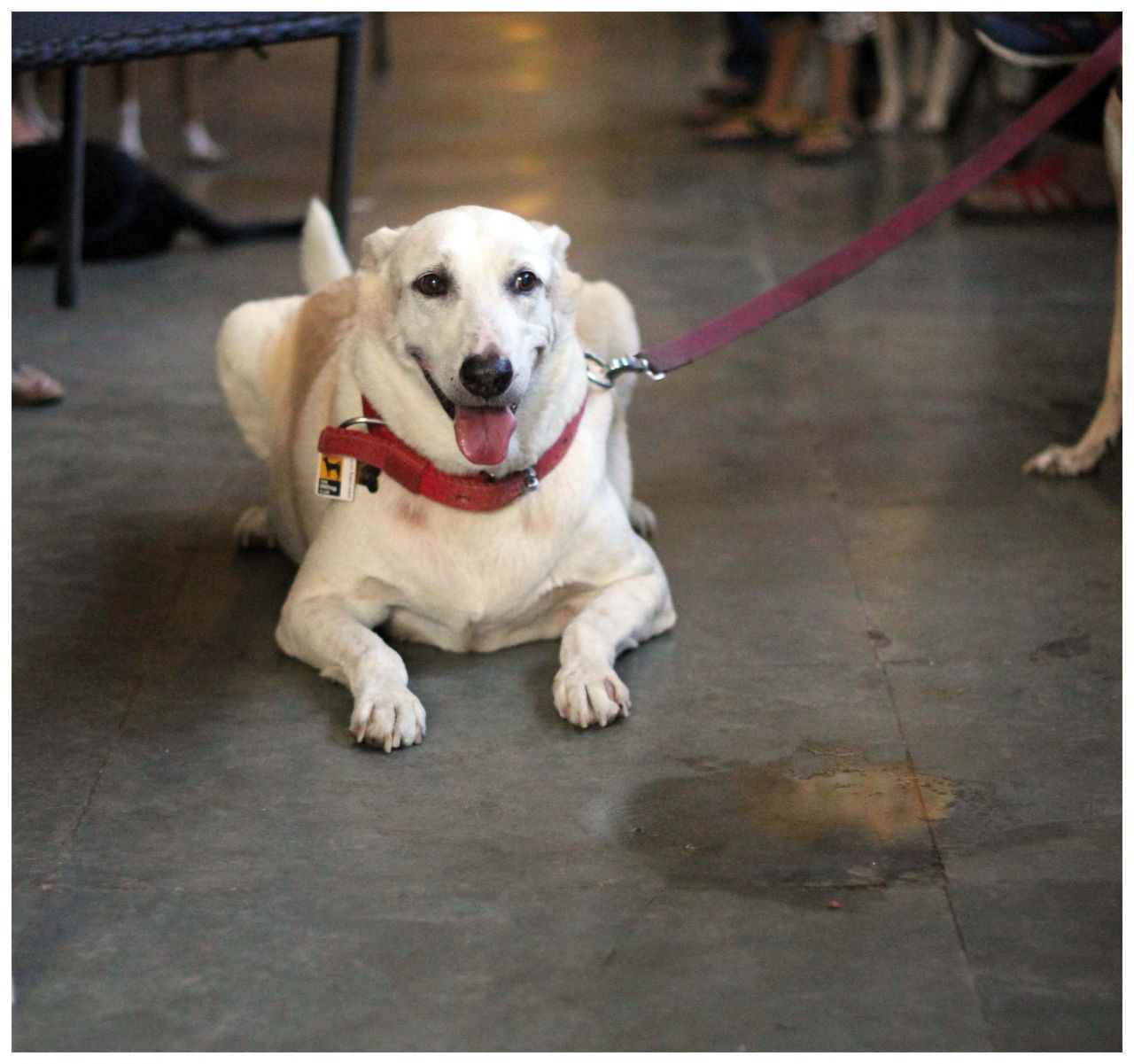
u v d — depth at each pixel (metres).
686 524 3.11
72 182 4.65
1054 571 2.81
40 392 3.87
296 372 2.84
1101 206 5.65
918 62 7.59
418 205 5.96
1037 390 3.83
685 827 2.02
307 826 2.04
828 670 2.46
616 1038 1.60
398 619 2.55
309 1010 1.66
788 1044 1.59
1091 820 2.00
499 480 2.38
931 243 5.33
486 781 2.14
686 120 7.57
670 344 2.74
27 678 2.49
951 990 1.67
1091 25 3.42
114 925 1.82
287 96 8.63
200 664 2.54
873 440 3.54
